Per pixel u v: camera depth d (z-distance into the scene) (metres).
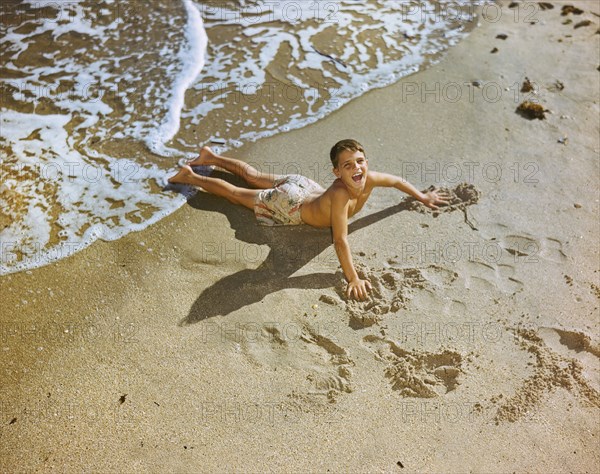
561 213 4.36
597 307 3.72
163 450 2.97
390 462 2.95
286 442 3.02
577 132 5.06
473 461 2.96
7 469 2.89
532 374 3.35
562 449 3.03
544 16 6.56
